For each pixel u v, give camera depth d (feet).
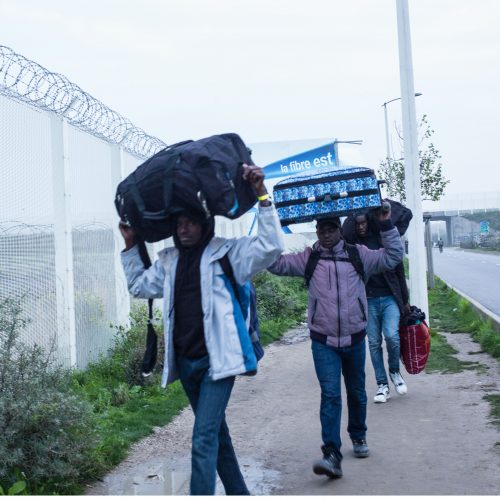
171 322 15.16
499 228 402.52
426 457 20.85
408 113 43.93
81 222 33.35
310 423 25.62
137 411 27.45
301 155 77.36
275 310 56.70
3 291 26.45
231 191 14.74
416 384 31.04
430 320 54.24
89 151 34.88
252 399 30.22
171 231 15.30
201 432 14.70
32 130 28.86
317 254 20.06
